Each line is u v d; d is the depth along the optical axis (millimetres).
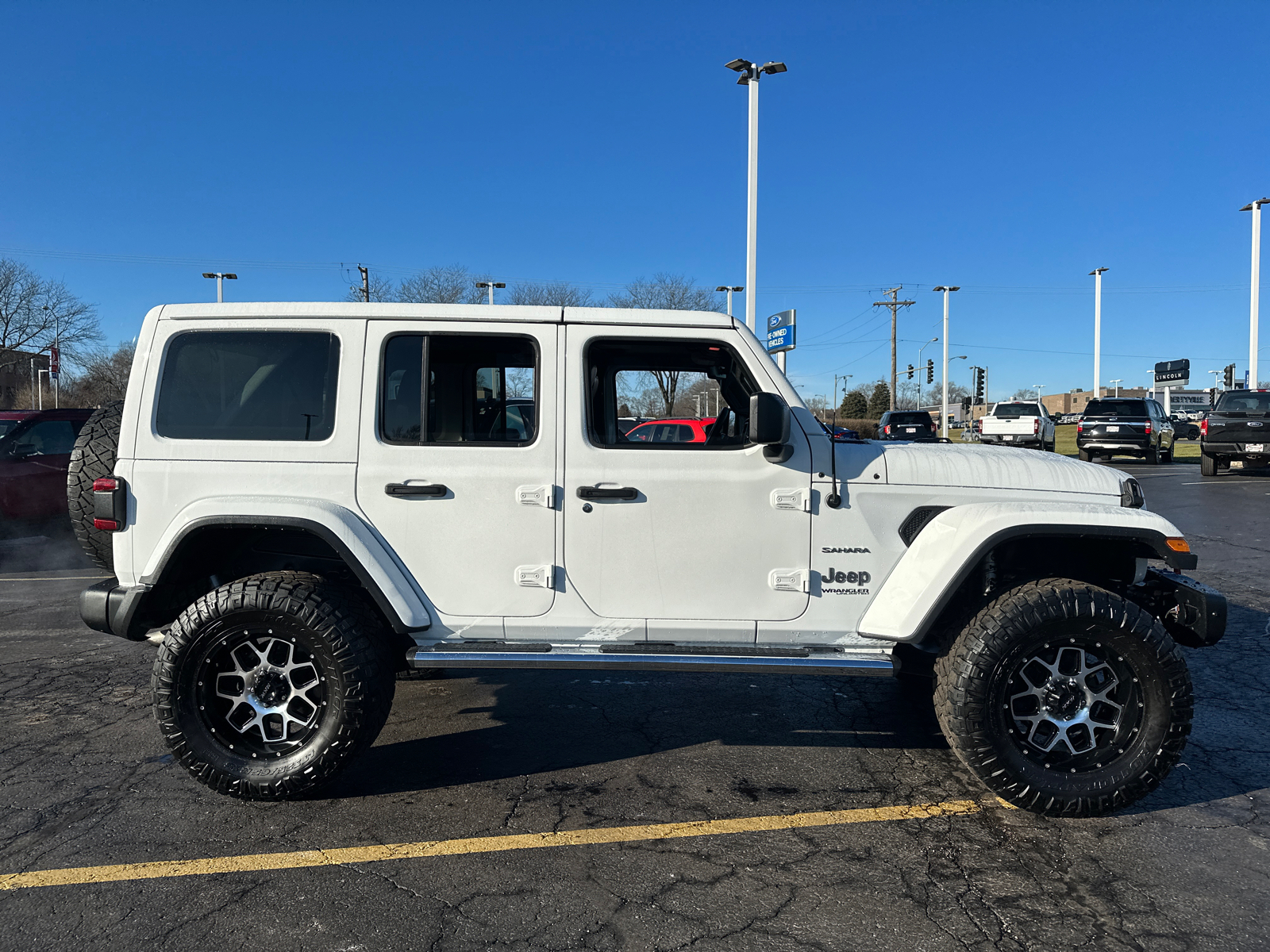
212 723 3293
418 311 3410
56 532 9883
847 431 4023
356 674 3215
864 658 3301
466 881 2771
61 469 9797
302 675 3357
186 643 3197
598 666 3268
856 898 2672
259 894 2684
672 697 4691
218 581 3744
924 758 3832
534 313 3408
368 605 3443
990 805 3340
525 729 4180
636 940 2449
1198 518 11195
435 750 3906
